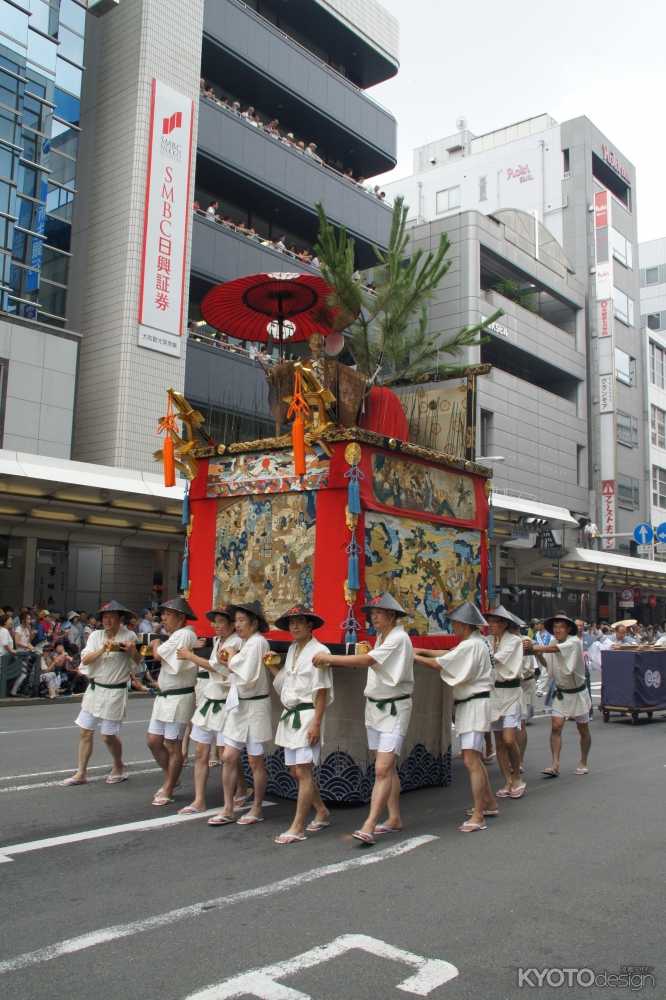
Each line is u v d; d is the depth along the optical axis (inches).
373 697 257.4
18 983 153.1
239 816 282.5
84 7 966.4
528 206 1919.3
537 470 1598.2
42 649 689.6
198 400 989.8
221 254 1063.0
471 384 400.5
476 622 271.4
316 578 307.1
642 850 246.7
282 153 1184.2
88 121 990.4
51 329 875.4
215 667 282.0
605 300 1802.4
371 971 159.6
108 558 933.2
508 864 231.0
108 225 944.9
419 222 1802.4
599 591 1631.4
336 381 346.6
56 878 213.8
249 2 1249.4
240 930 179.3
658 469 2011.6
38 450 855.1
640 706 567.2
